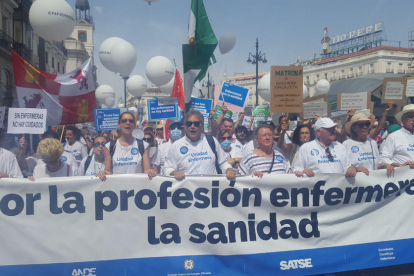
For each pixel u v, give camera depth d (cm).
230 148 577
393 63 5256
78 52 4434
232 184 372
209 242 368
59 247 347
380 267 427
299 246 381
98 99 1117
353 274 409
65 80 636
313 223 386
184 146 397
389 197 404
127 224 358
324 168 399
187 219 366
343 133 495
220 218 370
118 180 357
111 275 353
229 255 370
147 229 360
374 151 450
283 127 471
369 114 536
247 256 372
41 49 755
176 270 360
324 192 388
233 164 447
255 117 870
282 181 380
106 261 353
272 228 378
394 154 469
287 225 381
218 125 561
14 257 340
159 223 362
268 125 408
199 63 582
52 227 347
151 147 530
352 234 394
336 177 390
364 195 397
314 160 402
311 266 380
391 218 404
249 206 375
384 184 403
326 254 386
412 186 410
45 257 344
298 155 417
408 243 406
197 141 402
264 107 864
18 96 594
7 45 2006
